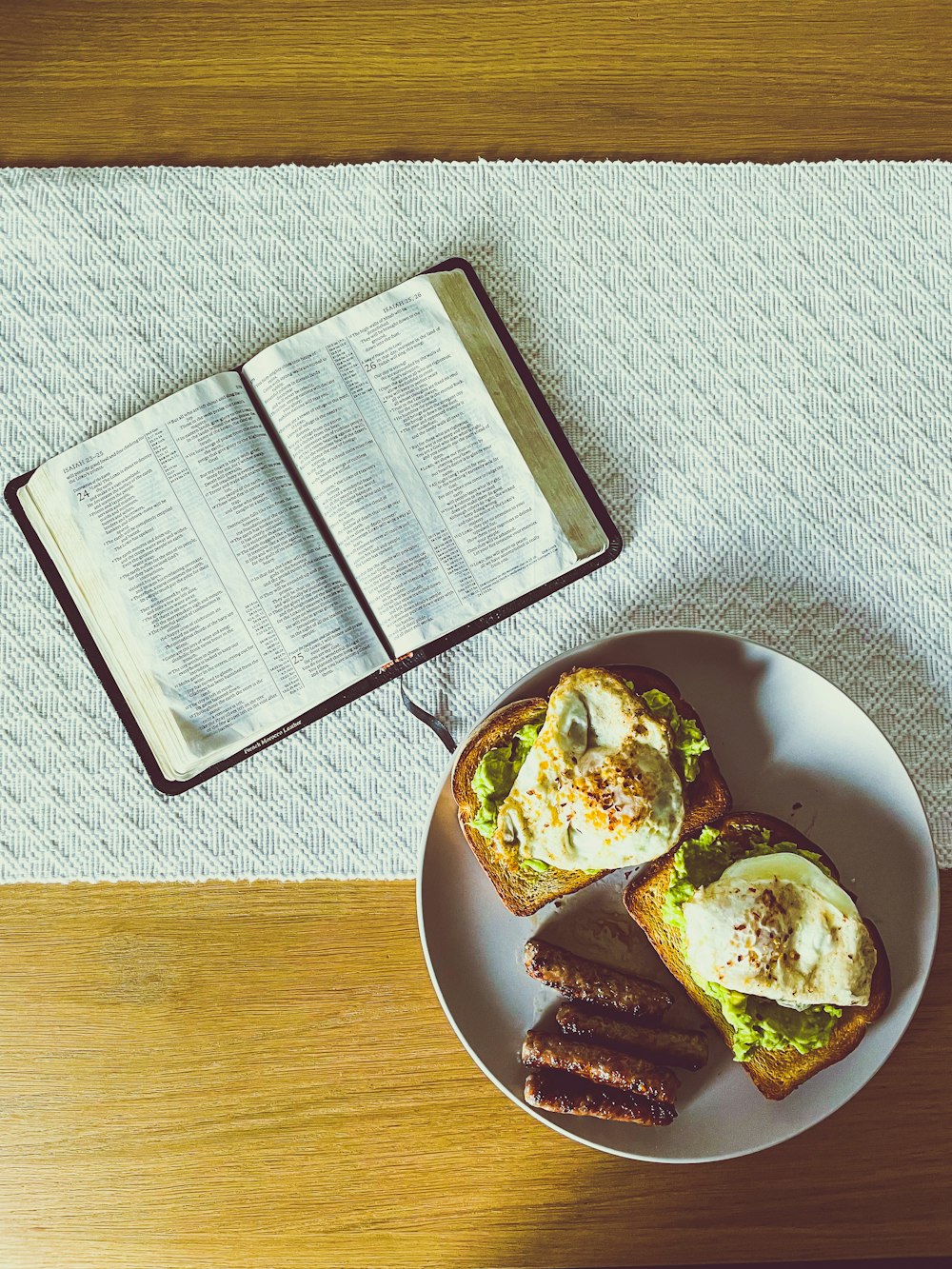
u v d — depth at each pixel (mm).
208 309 651
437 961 586
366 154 658
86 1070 615
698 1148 574
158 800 622
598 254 656
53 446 645
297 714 605
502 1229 609
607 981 577
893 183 659
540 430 628
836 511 646
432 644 616
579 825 551
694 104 664
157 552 606
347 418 616
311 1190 610
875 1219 604
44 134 655
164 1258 608
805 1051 566
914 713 633
